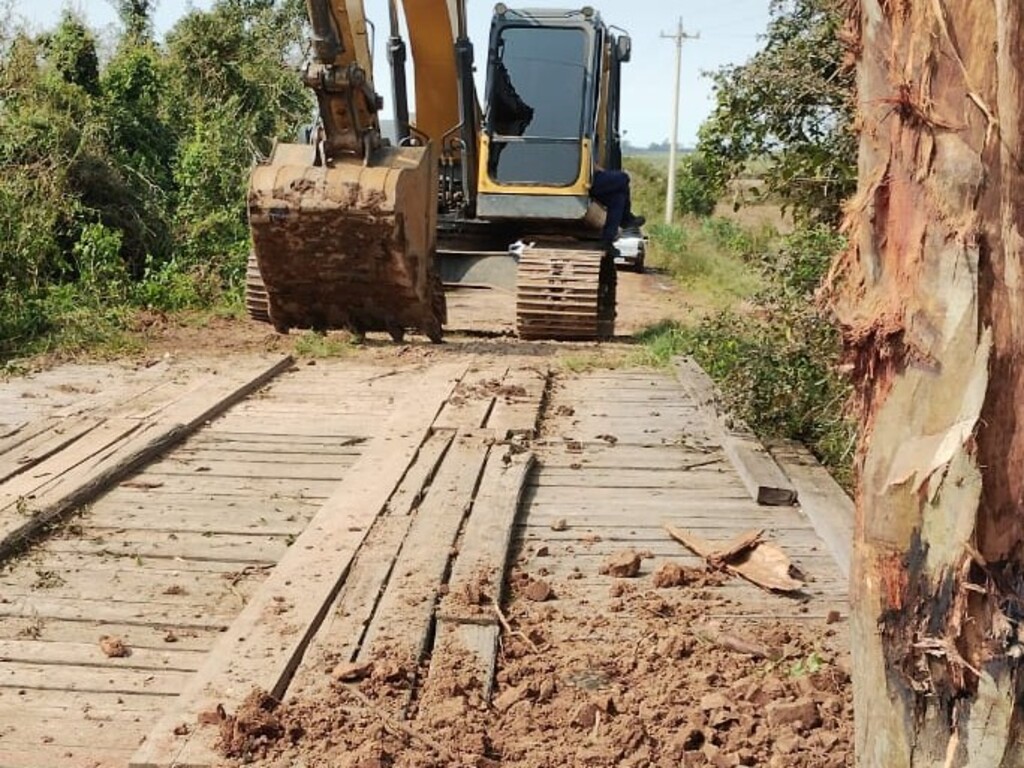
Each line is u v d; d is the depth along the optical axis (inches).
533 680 152.0
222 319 483.2
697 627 171.9
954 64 87.1
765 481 235.6
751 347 303.6
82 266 507.8
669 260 913.5
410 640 159.0
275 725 133.9
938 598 90.7
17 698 150.2
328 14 344.8
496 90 463.5
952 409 88.7
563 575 193.3
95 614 176.4
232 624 162.2
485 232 486.3
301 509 228.1
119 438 267.3
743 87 368.8
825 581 192.5
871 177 96.1
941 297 88.7
